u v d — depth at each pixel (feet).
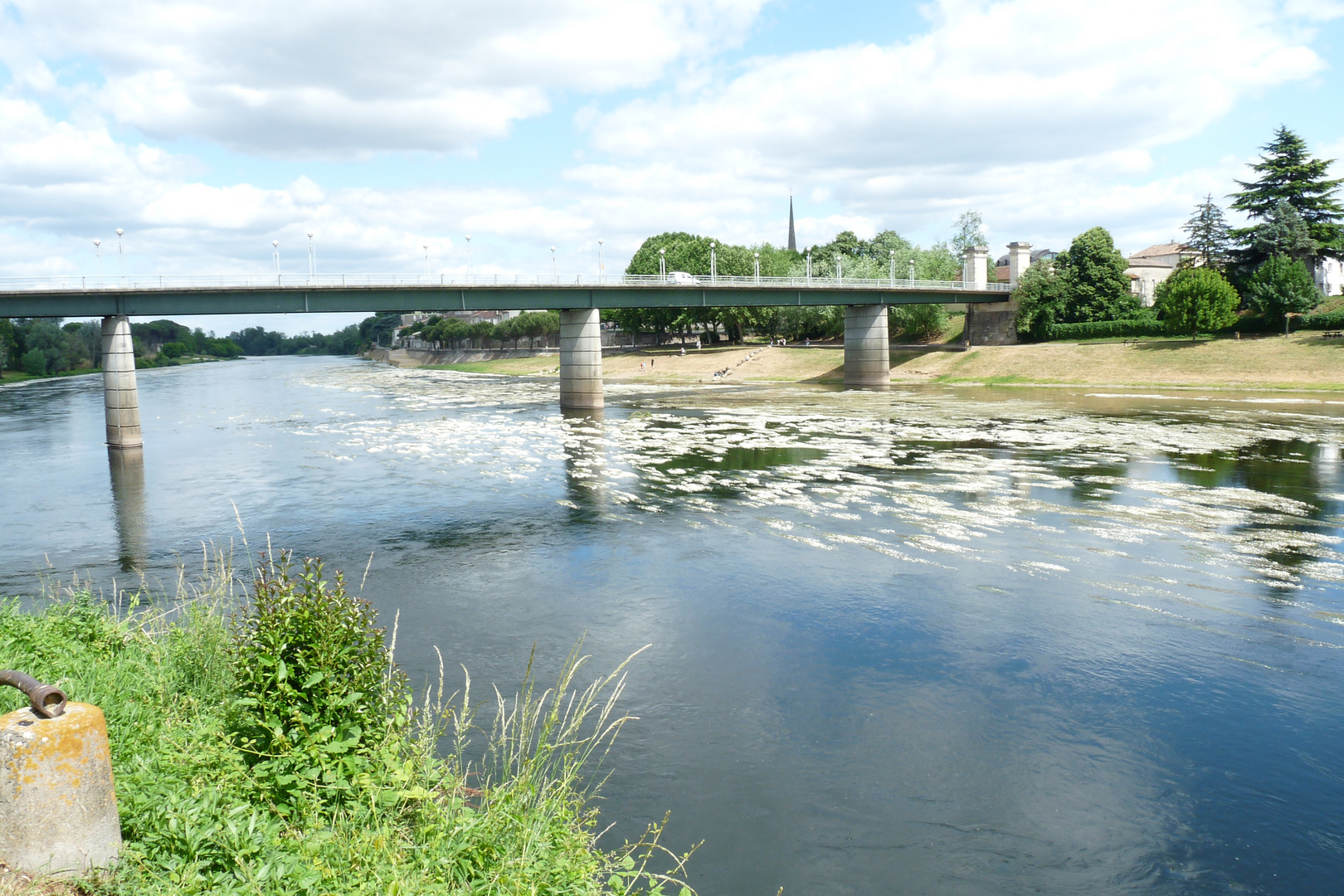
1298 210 331.77
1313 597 69.26
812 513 102.78
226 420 234.38
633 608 68.23
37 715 19.39
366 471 139.95
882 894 33.27
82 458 163.12
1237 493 110.63
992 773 42.55
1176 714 48.96
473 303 241.14
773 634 61.98
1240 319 298.35
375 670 30.66
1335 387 234.99
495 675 54.08
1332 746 45.24
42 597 73.15
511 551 87.30
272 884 20.57
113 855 19.88
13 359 503.61
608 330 561.02
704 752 44.19
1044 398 249.34
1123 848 36.52
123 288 181.06
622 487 121.60
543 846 24.48
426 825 24.43
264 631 29.78
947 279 453.99
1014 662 56.49
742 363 387.55
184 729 30.40
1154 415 199.62
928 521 97.50
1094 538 88.53
